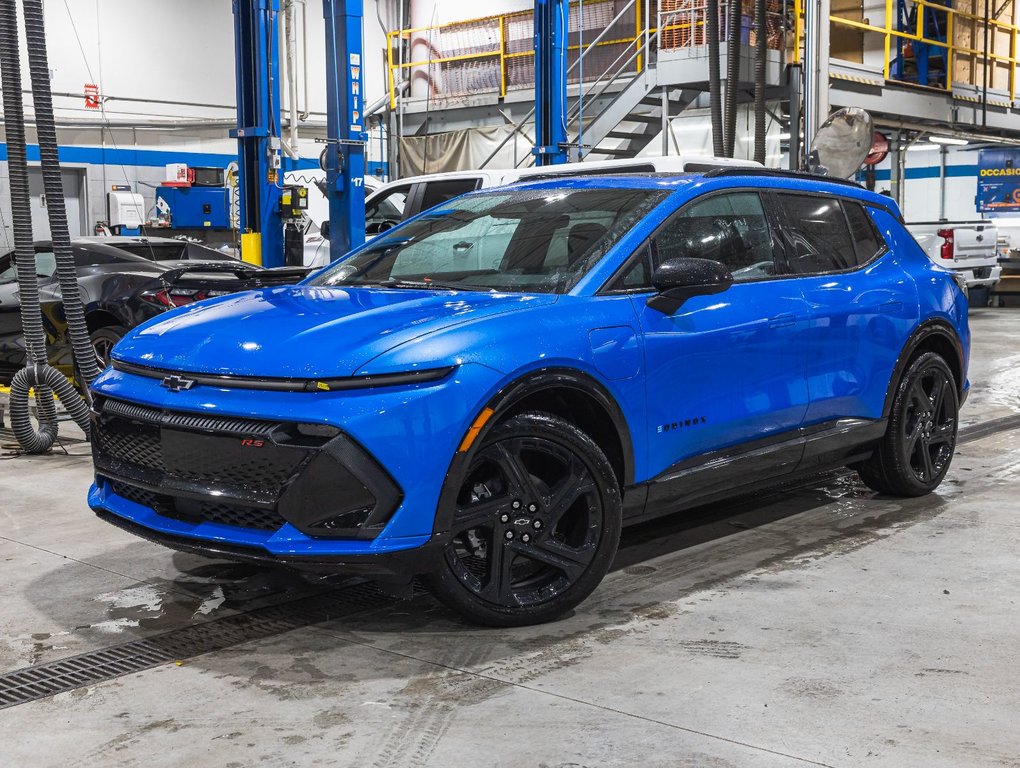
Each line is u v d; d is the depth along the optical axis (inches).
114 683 118.4
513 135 652.1
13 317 317.7
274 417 120.6
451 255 162.1
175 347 135.4
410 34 728.3
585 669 120.6
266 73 426.3
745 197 169.8
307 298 147.8
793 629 133.3
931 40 603.2
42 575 158.4
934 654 124.5
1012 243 747.4
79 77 728.3
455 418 123.2
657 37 530.9
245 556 123.4
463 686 116.2
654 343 144.6
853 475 223.5
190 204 726.5
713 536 178.1
